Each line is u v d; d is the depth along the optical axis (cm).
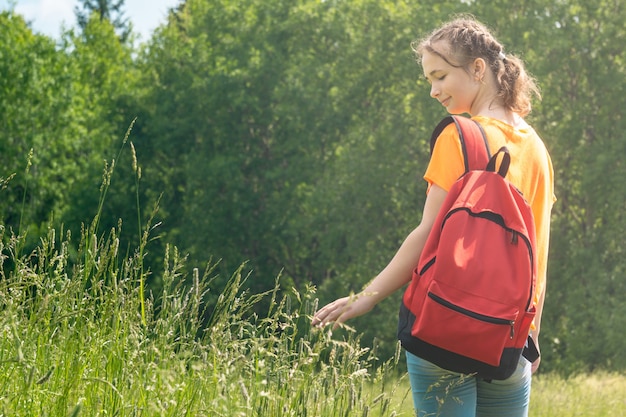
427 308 228
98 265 271
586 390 1091
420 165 2603
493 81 259
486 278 226
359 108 2853
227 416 215
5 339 246
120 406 236
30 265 281
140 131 3167
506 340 227
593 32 2569
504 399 248
